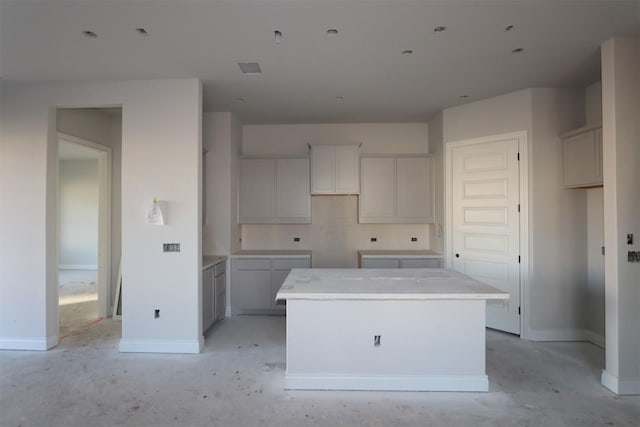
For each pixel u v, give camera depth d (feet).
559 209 12.00
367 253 15.64
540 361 10.43
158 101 11.23
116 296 14.87
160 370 9.89
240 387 8.95
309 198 16.07
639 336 8.55
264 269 15.28
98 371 9.82
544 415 7.70
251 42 8.82
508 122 12.63
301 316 8.89
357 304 8.86
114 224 15.24
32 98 11.44
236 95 12.80
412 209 15.83
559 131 12.02
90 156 25.86
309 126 16.98
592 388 8.85
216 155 15.17
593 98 11.68
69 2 7.06
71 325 13.97
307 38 8.63
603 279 11.34
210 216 15.26
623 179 8.55
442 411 7.88
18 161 11.43
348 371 8.87
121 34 8.38
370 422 7.45
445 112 14.51
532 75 10.99
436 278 10.20
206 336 12.69
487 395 8.55
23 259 11.41
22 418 7.57
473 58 9.78
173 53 9.41
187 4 7.16
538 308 12.05
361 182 15.93
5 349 11.35
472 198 13.71
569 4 7.25
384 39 8.70
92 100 11.34
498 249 12.94
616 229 8.55
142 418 7.59
